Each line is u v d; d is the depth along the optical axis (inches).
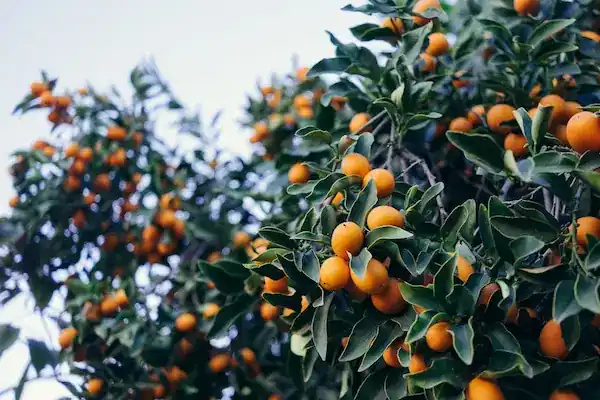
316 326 35.9
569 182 36.2
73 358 54.6
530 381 32.4
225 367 53.1
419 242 36.1
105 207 60.6
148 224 59.1
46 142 63.1
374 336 35.0
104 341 55.7
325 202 40.3
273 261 37.9
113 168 61.9
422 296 33.2
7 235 58.6
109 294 56.3
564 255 33.6
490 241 35.4
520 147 40.7
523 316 34.5
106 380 54.4
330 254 36.8
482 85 46.0
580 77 44.7
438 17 45.1
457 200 47.9
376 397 35.9
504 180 46.0
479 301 33.9
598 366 32.9
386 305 34.3
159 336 53.9
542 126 35.4
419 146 46.8
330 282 34.5
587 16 48.5
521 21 46.5
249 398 53.0
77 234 60.9
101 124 62.2
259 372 53.6
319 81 58.4
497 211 35.1
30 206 60.4
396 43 46.2
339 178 38.4
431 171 48.3
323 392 47.4
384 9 44.4
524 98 42.7
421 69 47.2
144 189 60.6
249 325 53.6
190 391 52.8
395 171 47.3
